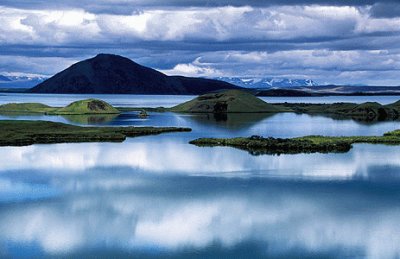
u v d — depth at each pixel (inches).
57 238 2046.0
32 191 2773.1
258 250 1941.4
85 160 3750.0
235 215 2352.4
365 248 1958.7
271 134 5541.3
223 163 3617.1
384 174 3206.2
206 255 1897.1
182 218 2304.4
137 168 3440.0
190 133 5659.5
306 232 2126.0
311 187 2861.7
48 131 5305.1
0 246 1952.5
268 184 2940.5
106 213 2370.8
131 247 1967.3
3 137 4867.1
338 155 3981.3
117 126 6446.9
